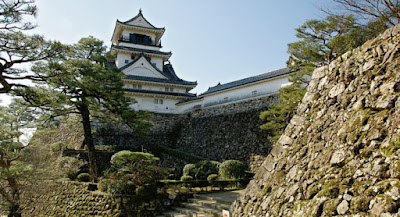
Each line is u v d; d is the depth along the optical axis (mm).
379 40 5266
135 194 13078
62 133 26672
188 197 13922
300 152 5812
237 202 7188
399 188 3635
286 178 5785
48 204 15344
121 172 14234
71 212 13953
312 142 5664
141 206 12883
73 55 16297
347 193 4250
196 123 26156
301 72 14305
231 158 20734
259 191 6465
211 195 13336
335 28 12711
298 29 13711
